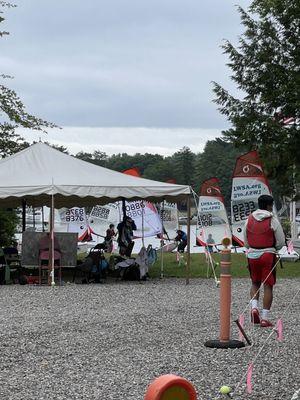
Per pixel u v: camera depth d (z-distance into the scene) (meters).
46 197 19.00
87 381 6.63
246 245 10.20
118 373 6.98
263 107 21.72
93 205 22.69
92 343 8.65
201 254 27.50
